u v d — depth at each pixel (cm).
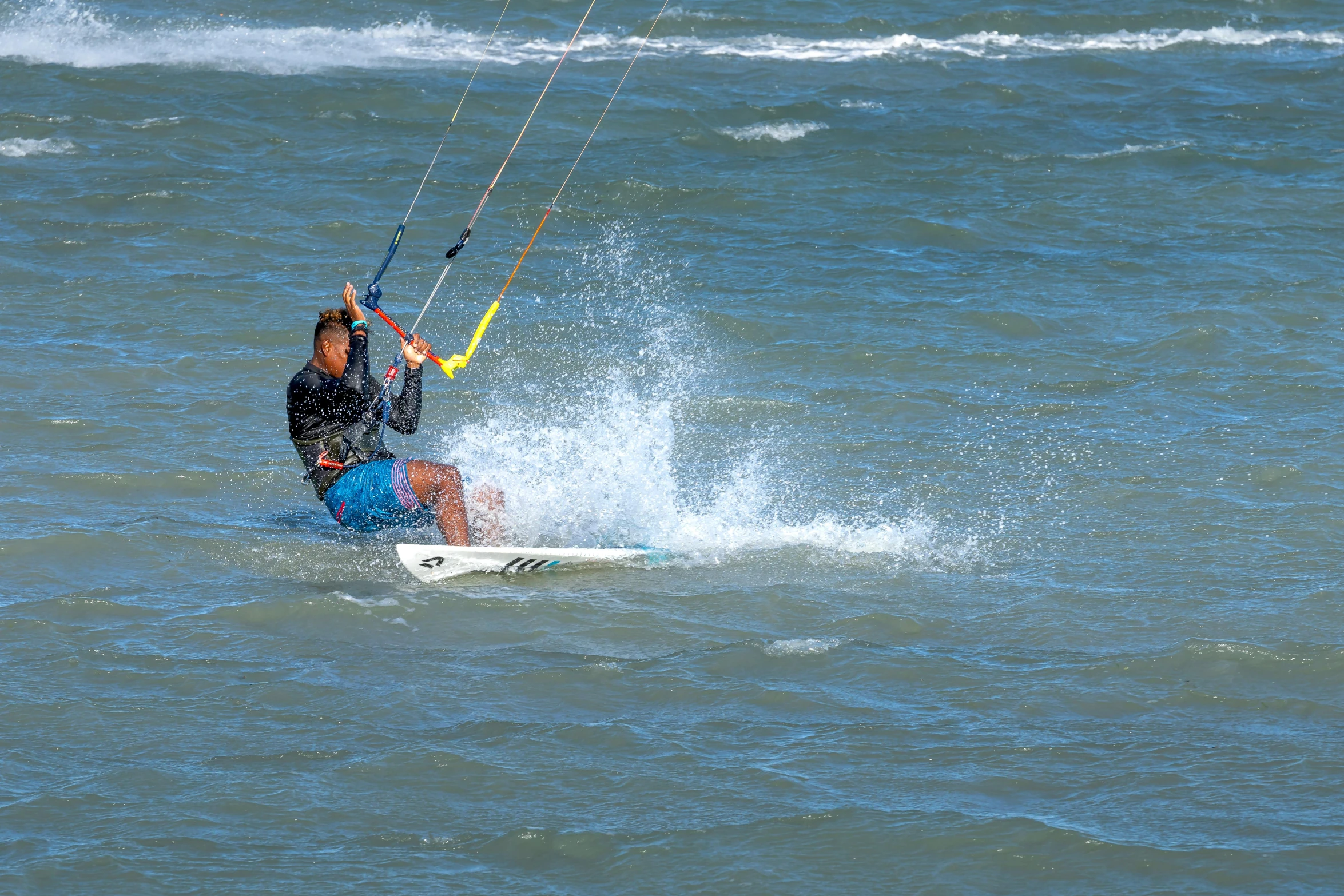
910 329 4544
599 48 8888
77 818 1950
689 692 2334
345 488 2881
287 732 2195
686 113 7388
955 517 3130
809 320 4644
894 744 2166
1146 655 2447
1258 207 6025
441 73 8112
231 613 2622
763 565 2883
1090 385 4028
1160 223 5816
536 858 1881
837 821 1958
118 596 2684
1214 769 2091
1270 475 3312
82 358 4116
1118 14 9956
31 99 7200
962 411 3841
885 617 2608
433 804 2003
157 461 3409
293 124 7031
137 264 5066
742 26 9431
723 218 5866
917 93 8094
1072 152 6919
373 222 5653
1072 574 2814
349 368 2836
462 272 5100
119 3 9150
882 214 5909
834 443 3616
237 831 1931
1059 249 5478
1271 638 2512
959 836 1923
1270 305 4703
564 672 2398
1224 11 10194
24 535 2928
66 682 2341
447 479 2870
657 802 2008
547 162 6575
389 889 1809
